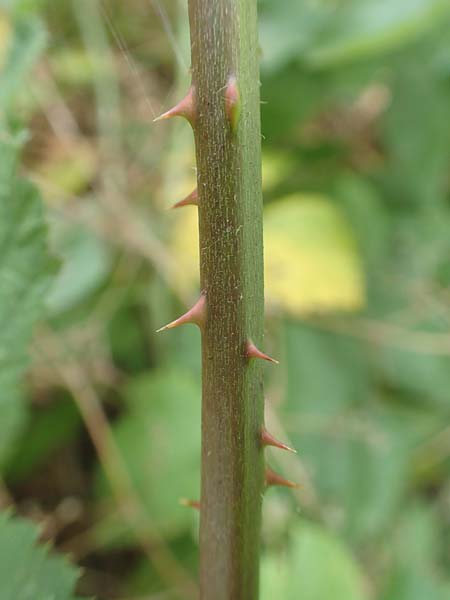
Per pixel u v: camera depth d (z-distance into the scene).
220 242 0.10
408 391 0.24
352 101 0.28
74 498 0.22
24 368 0.15
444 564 0.22
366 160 0.27
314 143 0.26
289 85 0.25
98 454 0.22
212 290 0.10
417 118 0.26
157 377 0.22
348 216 0.25
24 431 0.22
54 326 0.22
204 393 0.11
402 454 0.23
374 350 0.24
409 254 0.25
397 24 0.23
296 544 0.19
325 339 0.24
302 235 0.24
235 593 0.12
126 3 0.27
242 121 0.10
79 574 0.13
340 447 0.23
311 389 0.23
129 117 0.26
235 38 0.10
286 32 0.24
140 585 0.21
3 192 0.14
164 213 0.24
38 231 0.15
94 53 0.26
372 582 0.21
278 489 0.19
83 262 0.23
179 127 0.24
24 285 0.15
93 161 0.25
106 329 0.23
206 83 0.10
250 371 0.11
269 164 0.25
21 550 0.13
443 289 0.24
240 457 0.11
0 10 0.22
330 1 0.24
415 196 0.26
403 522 0.22
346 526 0.22
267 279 0.23
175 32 0.27
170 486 0.21
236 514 0.11
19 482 0.22
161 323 0.23
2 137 0.14
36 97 0.25
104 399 0.23
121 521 0.21
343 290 0.23
